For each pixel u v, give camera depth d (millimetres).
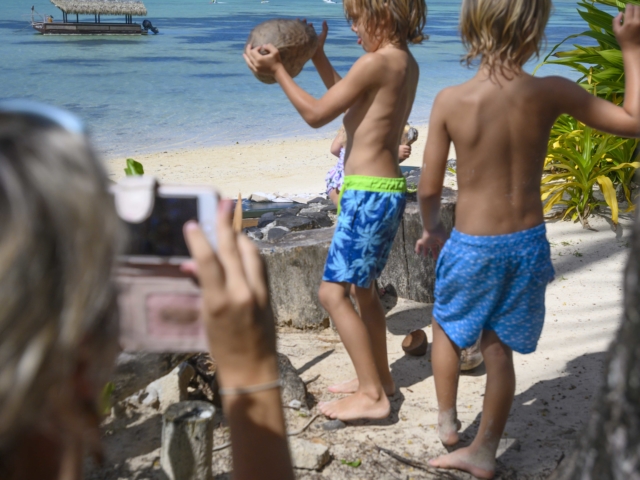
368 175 2906
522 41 2400
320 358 3785
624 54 2441
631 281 748
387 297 4641
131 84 25578
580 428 3008
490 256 2492
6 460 549
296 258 4129
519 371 3574
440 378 2803
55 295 478
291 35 2832
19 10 78688
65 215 478
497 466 2750
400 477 2670
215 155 14641
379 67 2789
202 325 864
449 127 2520
